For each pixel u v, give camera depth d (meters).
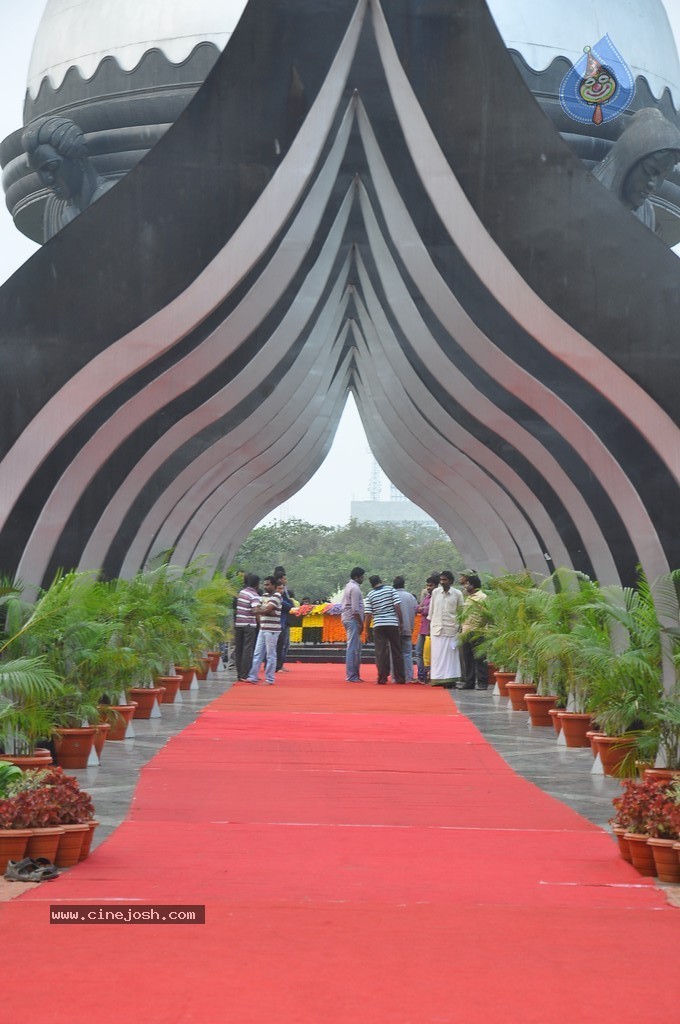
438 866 6.36
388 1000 3.87
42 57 20.16
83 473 11.82
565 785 9.55
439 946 4.59
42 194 21.45
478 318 11.23
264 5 9.84
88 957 4.35
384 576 72.88
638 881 6.02
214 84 9.95
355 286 19.69
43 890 5.53
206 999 3.85
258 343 14.51
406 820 7.87
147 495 17.52
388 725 13.84
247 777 9.70
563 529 17.44
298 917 5.05
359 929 4.86
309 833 7.32
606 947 4.61
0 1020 3.62
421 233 10.94
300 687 19.80
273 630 20.39
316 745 11.84
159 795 8.70
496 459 17.81
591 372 9.66
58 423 10.06
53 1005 3.77
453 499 25.73
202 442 17.84
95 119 19.06
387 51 9.91
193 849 6.70
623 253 9.61
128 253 10.03
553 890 5.77
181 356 11.66
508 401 14.42
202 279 9.98
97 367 10.05
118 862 6.27
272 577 21.33
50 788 6.23
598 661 9.87
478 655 18.19
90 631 9.95
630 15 19.55
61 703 10.05
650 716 9.27
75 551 14.13
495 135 9.73
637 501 10.77
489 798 8.85
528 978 4.16
